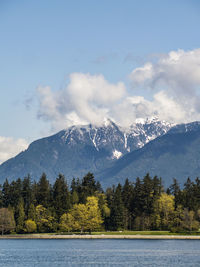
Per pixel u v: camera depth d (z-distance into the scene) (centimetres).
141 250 17138
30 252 16688
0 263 14112
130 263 14000
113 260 14612
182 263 14012
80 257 15300
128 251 16812
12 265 13725
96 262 14225
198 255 15725
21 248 18038
